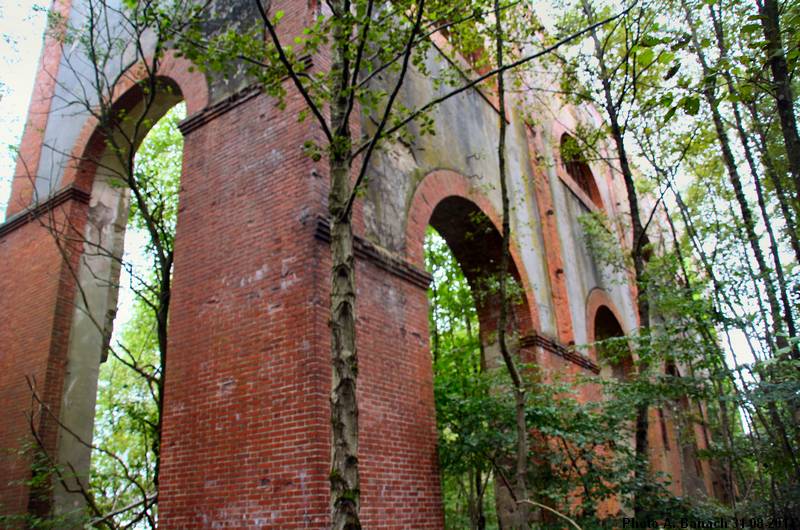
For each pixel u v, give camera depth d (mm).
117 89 10992
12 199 12062
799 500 8367
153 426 9289
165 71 10094
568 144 12820
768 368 8477
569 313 13766
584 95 10234
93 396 10289
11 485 9211
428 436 7789
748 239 10141
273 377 6691
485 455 9297
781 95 7379
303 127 7703
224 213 8031
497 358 11633
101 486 10734
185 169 8812
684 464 19469
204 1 9820
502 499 10773
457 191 10734
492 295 12211
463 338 16797
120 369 20188
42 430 9328
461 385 10070
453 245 12234
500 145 8406
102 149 11477
